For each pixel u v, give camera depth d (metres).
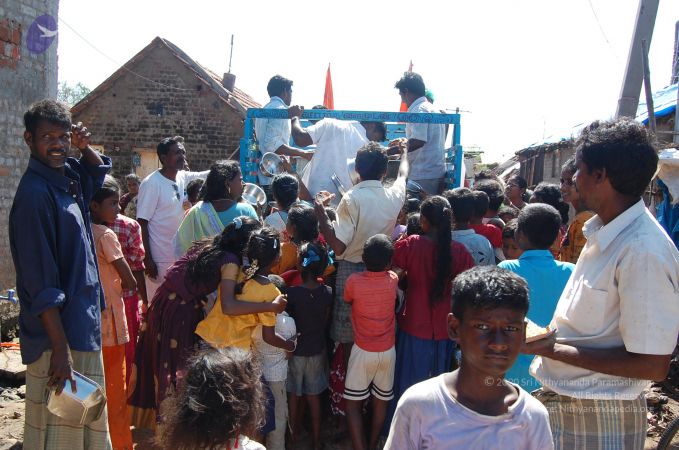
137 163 20.27
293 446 4.07
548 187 5.60
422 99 5.67
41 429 2.70
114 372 3.67
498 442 1.67
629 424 2.16
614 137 2.01
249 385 2.01
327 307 3.97
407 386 3.75
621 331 1.99
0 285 6.25
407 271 3.78
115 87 20.16
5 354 5.41
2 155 6.20
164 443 1.93
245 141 5.34
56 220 2.66
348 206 3.81
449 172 5.74
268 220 4.48
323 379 4.04
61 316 2.66
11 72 6.23
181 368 3.50
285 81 5.99
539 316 3.02
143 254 4.39
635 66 7.35
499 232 4.56
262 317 3.33
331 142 5.04
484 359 1.67
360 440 3.72
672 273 1.94
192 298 3.56
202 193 4.34
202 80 19.92
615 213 2.07
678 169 4.99
